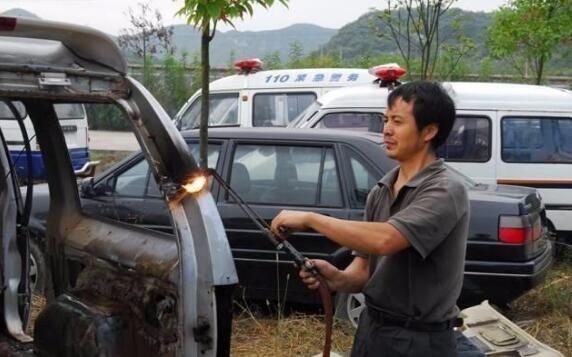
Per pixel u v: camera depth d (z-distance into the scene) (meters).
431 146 2.84
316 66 20.02
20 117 4.06
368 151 5.71
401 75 8.79
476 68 16.91
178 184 2.94
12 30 3.10
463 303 5.68
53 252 3.98
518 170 8.13
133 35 16.08
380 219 2.92
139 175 5.70
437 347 2.77
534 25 10.91
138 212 5.58
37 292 5.24
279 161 5.83
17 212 4.14
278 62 21.08
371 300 2.88
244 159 5.88
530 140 8.17
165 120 3.05
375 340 2.85
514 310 6.39
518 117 8.16
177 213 2.92
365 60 18.50
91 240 3.67
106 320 3.26
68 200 3.97
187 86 20.34
